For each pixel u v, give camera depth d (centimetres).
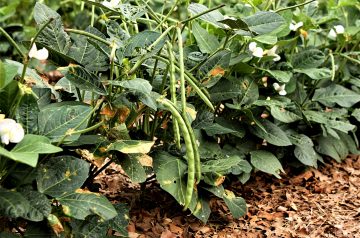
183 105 140
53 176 129
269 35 175
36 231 126
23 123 129
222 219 171
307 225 170
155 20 167
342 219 174
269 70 181
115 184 184
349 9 223
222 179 157
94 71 147
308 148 193
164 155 154
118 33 147
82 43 145
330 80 209
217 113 184
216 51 160
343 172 205
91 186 153
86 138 138
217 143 170
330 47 220
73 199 129
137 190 180
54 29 144
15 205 118
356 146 221
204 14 152
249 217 173
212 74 159
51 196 129
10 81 121
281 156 194
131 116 149
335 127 196
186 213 171
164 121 159
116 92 141
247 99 179
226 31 158
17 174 126
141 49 144
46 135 131
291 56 196
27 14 303
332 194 189
